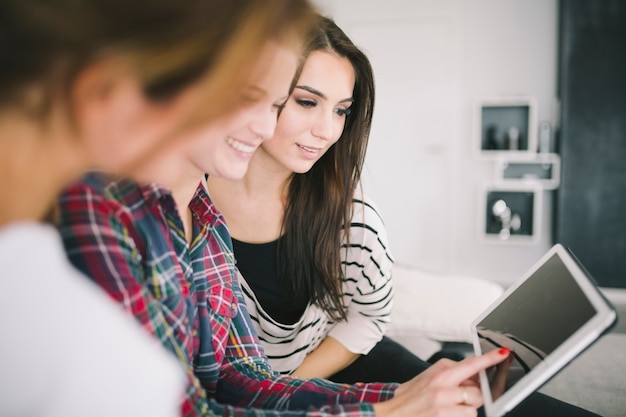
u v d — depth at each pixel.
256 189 1.23
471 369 0.81
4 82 0.38
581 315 0.70
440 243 4.94
